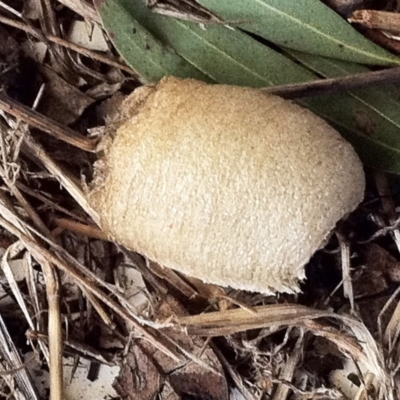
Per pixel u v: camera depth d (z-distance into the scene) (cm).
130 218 11
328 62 13
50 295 13
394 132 12
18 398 13
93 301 13
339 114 12
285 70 12
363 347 12
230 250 10
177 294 13
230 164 10
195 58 13
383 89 12
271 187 10
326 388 13
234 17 12
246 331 13
